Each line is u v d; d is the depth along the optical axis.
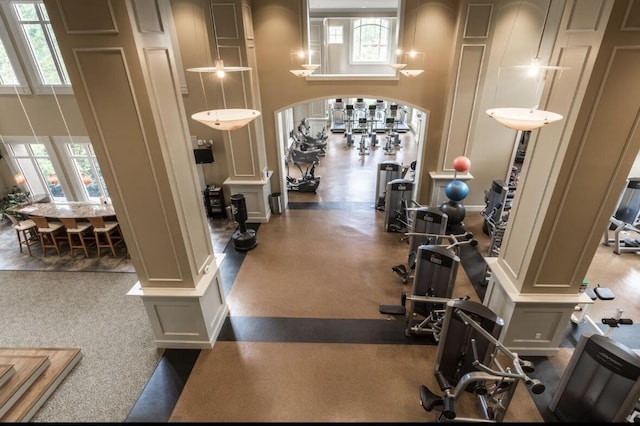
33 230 6.50
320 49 12.98
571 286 3.44
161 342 3.99
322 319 4.42
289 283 5.15
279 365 3.77
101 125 2.88
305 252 5.97
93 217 5.74
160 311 3.78
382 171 7.15
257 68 6.27
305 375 3.65
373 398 3.40
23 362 3.61
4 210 6.70
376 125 15.09
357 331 4.22
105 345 4.09
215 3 5.38
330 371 3.69
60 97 6.87
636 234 6.25
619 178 2.90
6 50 6.41
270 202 7.33
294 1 5.74
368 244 6.19
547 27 5.73
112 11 2.47
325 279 5.23
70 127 7.14
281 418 3.22
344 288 5.02
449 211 6.11
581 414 2.96
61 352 3.85
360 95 6.41
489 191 6.30
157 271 3.57
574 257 3.29
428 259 3.90
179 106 3.25
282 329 4.27
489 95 6.30
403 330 4.23
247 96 6.07
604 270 5.32
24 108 6.94
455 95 6.08
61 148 7.34
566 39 2.79
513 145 6.75
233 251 6.06
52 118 7.06
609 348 2.69
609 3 2.35
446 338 3.28
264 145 6.85
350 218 7.19
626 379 2.60
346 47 13.94
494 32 5.68
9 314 4.65
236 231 6.64
